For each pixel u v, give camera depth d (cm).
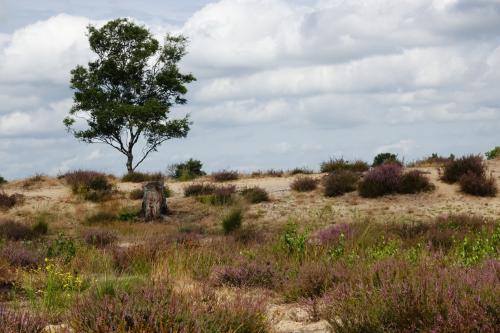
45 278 827
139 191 2598
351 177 2300
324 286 764
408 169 2466
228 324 529
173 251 1088
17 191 2770
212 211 2214
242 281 848
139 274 928
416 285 558
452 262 798
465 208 1931
